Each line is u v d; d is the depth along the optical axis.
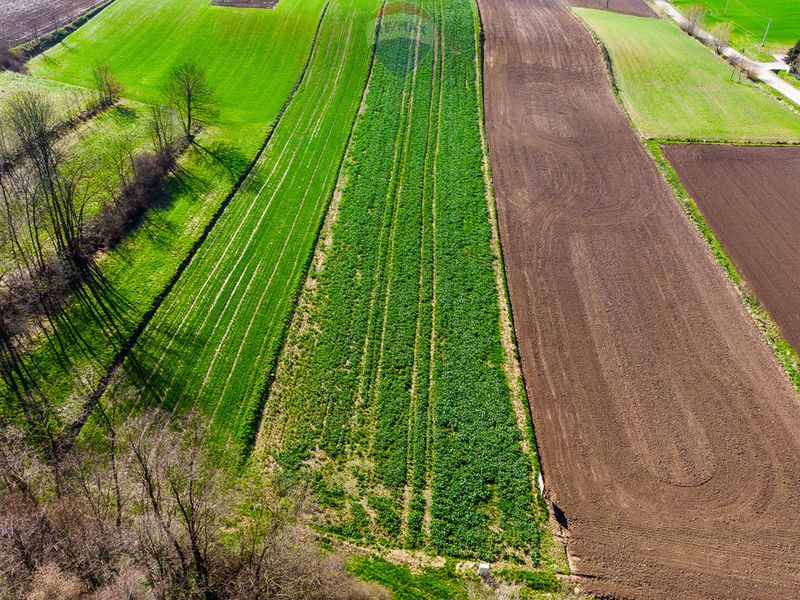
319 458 37.03
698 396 40.34
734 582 31.55
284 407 39.88
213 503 30.77
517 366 42.22
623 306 46.69
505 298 47.22
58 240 49.22
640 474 36.09
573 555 32.72
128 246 51.34
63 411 38.66
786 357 43.06
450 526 33.88
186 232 53.19
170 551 27.84
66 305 45.78
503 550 32.91
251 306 46.66
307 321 45.84
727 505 34.62
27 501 31.17
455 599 30.73
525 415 39.19
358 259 51.16
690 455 37.06
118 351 42.66
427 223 54.84
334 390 40.91
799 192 59.22
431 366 42.81
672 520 34.00
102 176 58.00
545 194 58.16
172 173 59.94
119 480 33.00
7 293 45.50
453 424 38.88
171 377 41.31
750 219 55.72
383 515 34.31
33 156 53.78
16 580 26.61
